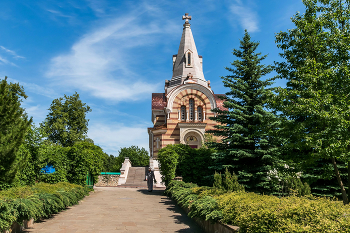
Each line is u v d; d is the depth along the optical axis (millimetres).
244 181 16594
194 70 39094
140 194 21453
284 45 12172
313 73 10758
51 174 16656
